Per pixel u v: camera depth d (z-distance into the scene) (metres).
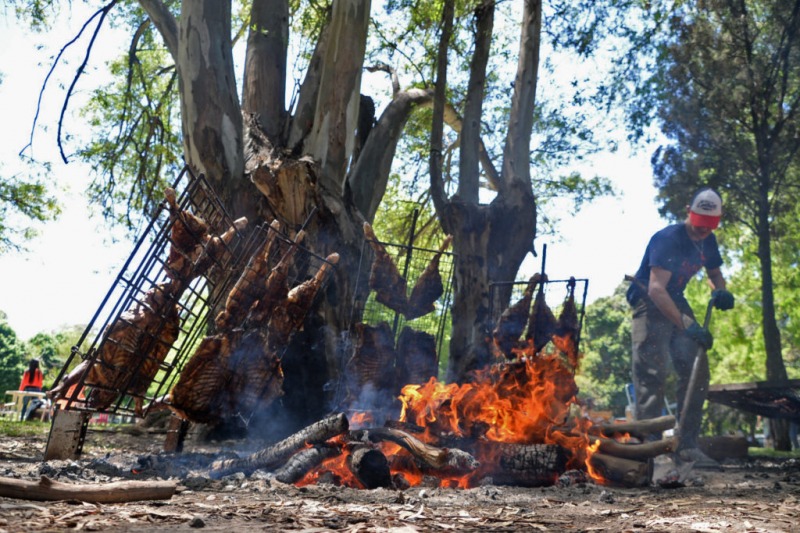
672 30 19.33
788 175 20.58
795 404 9.59
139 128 17.77
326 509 3.74
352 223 11.23
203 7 11.65
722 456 10.02
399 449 5.89
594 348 49.41
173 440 7.62
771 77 18.98
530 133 11.82
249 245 6.43
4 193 17.75
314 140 11.44
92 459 6.44
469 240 11.11
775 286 26.50
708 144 19.81
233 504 3.85
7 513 2.98
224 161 11.36
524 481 5.90
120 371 5.40
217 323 5.78
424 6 15.00
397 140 14.73
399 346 7.31
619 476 6.02
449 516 3.66
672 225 7.73
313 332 10.61
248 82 12.62
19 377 60.28
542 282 7.13
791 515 3.81
